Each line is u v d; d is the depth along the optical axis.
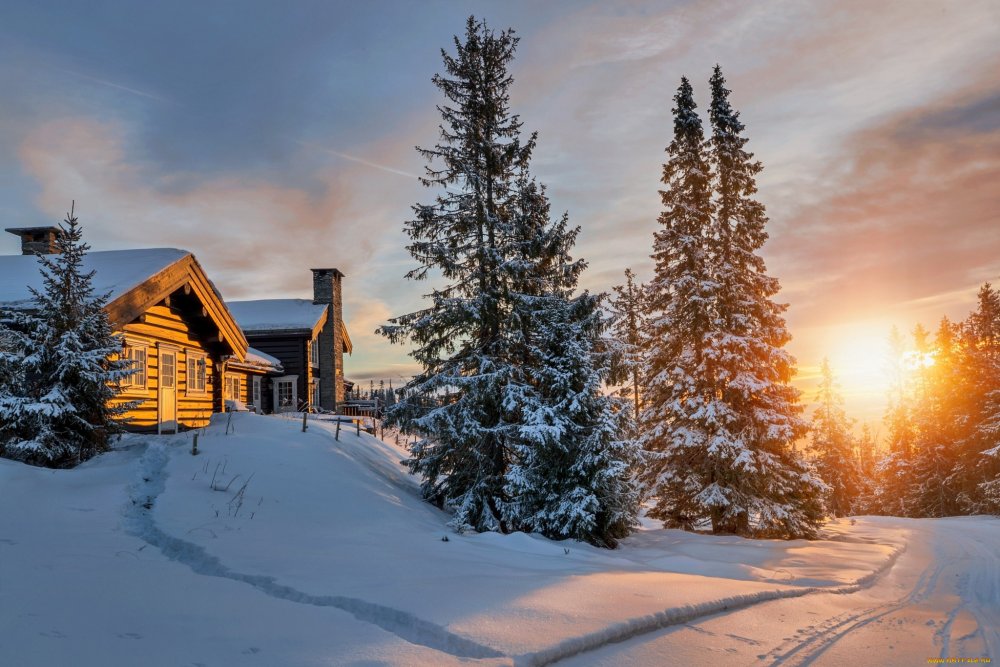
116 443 13.84
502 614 5.99
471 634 5.29
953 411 41.50
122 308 14.30
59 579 6.09
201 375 20.08
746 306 20.12
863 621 7.91
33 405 11.21
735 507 18.36
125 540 8.24
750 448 19.14
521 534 12.28
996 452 34.81
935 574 13.24
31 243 18.75
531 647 5.11
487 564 9.09
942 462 41.25
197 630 5.11
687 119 20.53
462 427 14.89
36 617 4.98
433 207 16.09
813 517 19.42
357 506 12.45
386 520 12.02
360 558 8.48
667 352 21.20
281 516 10.74
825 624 7.43
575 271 16.45
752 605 8.05
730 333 19.77
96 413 12.48
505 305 16.17
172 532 8.73
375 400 39.12
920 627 7.77
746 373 19.45
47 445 11.48
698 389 19.95
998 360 40.28
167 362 17.97
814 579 11.22
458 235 16.14
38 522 8.36
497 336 16.03
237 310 35.69
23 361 11.51
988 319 41.88
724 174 20.62
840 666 5.82
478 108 16.33
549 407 14.07
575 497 13.51
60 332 12.29
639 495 15.23
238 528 9.52
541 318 15.33
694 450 19.81
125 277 15.29
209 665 4.39
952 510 41.00
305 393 32.88
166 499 10.35
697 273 20.16
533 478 14.05
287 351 33.19
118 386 13.02
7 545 7.11
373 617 5.91
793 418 19.25
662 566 11.68
